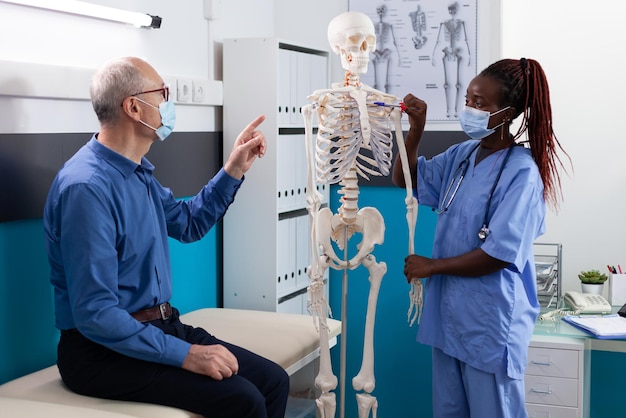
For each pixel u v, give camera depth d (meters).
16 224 2.21
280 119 2.96
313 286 2.35
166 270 2.21
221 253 3.15
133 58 2.09
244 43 2.96
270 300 3.01
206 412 2.00
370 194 3.31
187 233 2.42
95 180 1.97
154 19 2.62
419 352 3.33
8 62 2.08
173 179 2.81
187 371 2.00
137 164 2.09
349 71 2.29
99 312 1.89
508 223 2.12
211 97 2.94
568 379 2.71
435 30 3.19
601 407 3.25
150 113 2.07
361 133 2.27
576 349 2.69
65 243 1.93
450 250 2.28
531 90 2.21
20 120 2.18
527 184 2.15
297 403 2.93
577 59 3.22
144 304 2.10
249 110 2.97
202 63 2.98
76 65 2.37
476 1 3.13
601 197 3.25
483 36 3.14
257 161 2.97
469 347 2.21
